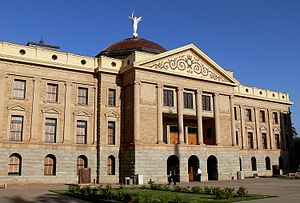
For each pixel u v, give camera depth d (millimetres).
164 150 44719
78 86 45375
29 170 40125
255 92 65125
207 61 51594
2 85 40312
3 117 39844
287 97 70562
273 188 31672
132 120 44500
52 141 42688
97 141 44969
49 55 44000
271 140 65750
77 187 28812
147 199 20219
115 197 22406
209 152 48719
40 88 42750
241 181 45031
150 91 45906
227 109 53188
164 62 47469
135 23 61688
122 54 54719
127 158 43969
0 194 26984
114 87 46906
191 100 49688
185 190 29281
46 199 23172
